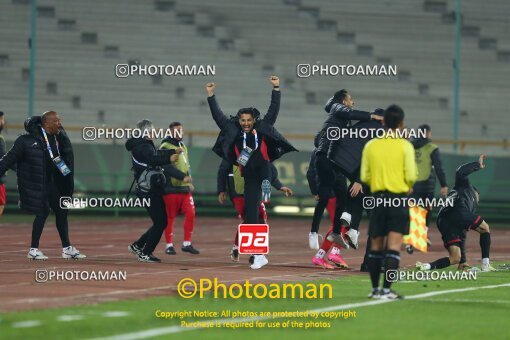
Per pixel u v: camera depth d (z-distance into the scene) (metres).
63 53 87.31
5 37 87.06
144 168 31.78
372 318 19.16
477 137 90.69
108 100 86.31
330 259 31.09
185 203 36.47
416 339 16.66
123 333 16.61
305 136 76.00
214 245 43.97
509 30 95.81
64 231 33.00
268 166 30.25
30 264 30.67
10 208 70.19
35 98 85.44
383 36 93.62
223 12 92.12
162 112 86.38
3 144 39.41
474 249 44.28
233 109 87.88
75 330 16.75
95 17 89.38
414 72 92.56
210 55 89.75
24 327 16.92
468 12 95.69
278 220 71.62
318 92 89.69
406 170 22.09
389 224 22.28
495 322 18.84
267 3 92.94
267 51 91.12
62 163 31.78
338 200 30.73
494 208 73.44
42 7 88.50
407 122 90.31
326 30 93.31
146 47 89.25
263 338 16.52
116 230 56.16
